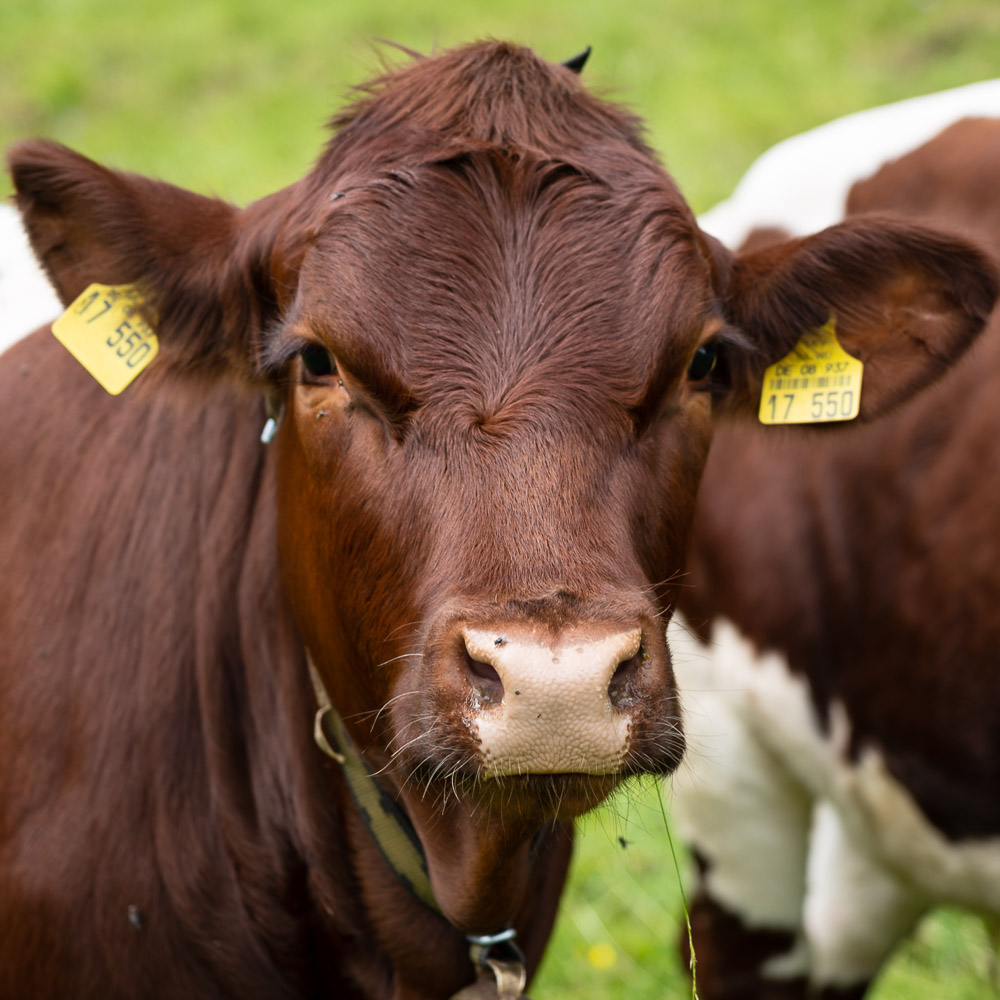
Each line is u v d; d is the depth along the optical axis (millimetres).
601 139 3660
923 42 15336
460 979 4223
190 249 3977
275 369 3918
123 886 4156
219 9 17500
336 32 16484
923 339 4398
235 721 4277
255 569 4270
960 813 5223
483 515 3154
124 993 4184
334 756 4039
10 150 3848
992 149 5367
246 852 4230
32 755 4273
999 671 4949
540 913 4523
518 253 3379
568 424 3234
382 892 4141
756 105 14234
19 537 4531
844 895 5898
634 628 2994
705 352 3693
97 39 16906
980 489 5004
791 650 5699
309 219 3623
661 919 7039
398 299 3334
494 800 3152
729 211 6480
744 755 6117
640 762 3088
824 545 5551
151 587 4344
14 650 4379
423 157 3479
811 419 4395
